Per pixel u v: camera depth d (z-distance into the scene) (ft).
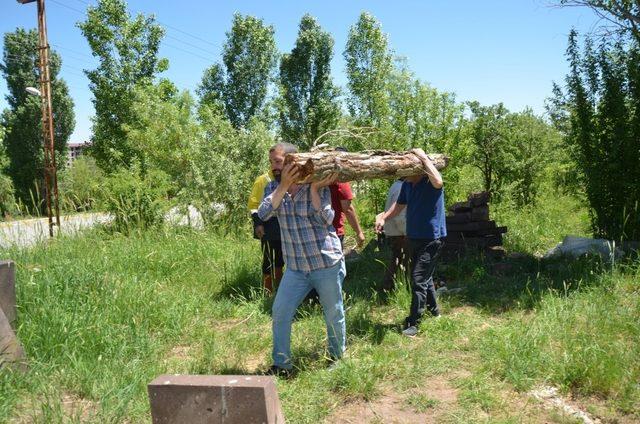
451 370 13.41
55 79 127.65
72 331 14.48
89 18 78.74
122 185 33.58
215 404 8.68
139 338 15.42
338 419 11.28
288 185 12.50
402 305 18.57
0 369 12.28
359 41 52.60
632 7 27.73
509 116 50.08
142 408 11.39
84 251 24.38
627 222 26.71
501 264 23.56
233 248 27.81
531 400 11.64
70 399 12.07
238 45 98.02
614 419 10.81
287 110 95.14
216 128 39.78
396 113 36.65
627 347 13.58
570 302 17.31
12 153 120.37
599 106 28.02
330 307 13.60
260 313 18.76
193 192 37.96
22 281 16.87
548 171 49.47
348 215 17.37
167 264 24.11
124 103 78.84
